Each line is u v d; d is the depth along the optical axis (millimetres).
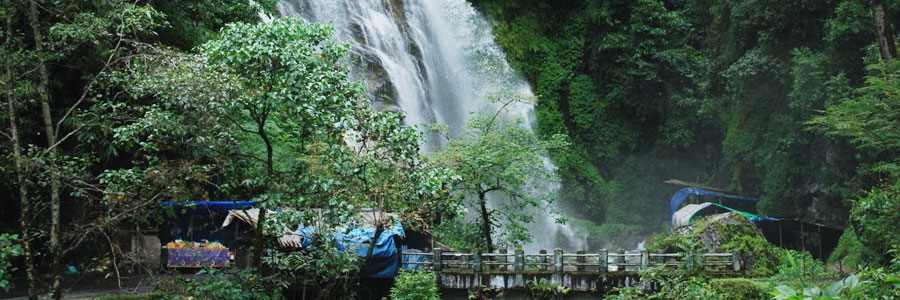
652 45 36781
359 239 13430
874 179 18594
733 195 30422
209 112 10633
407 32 33562
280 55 11406
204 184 12641
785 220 22906
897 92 14078
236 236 15086
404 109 30094
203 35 17906
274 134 17141
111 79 10898
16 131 9375
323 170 11453
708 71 31969
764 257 16188
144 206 10344
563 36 39625
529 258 19609
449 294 15906
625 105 38094
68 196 13242
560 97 38812
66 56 12172
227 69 11141
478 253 16078
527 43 38875
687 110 36219
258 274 11414
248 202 14984
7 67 9445
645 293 14359
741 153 29703
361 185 11797
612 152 37781
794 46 26312
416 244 18781
